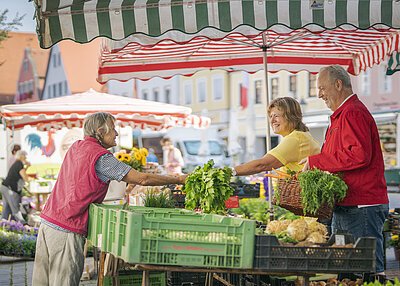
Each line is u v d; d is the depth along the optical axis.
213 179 5.51
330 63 9.26
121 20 4.96
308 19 4.90
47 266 5.66
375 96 37.72
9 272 9.68
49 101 12.61
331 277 5.35
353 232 5.40
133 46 8.00
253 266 4.11
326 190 5.13
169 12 4.94
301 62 9.24
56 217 5.54
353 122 5.31
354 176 5.35
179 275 6.72
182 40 6.41
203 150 33.25
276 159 5.90
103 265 5.43
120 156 9.40
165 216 5.07
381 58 8.23
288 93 43.44
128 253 4.04
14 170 15.16
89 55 55.91
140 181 5.60
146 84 55.31
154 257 4.07
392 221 7.86
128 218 4.07
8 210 15.14
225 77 48.28
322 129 31.53
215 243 4.09
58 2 4.95
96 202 5.59
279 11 4.90
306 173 5.19
